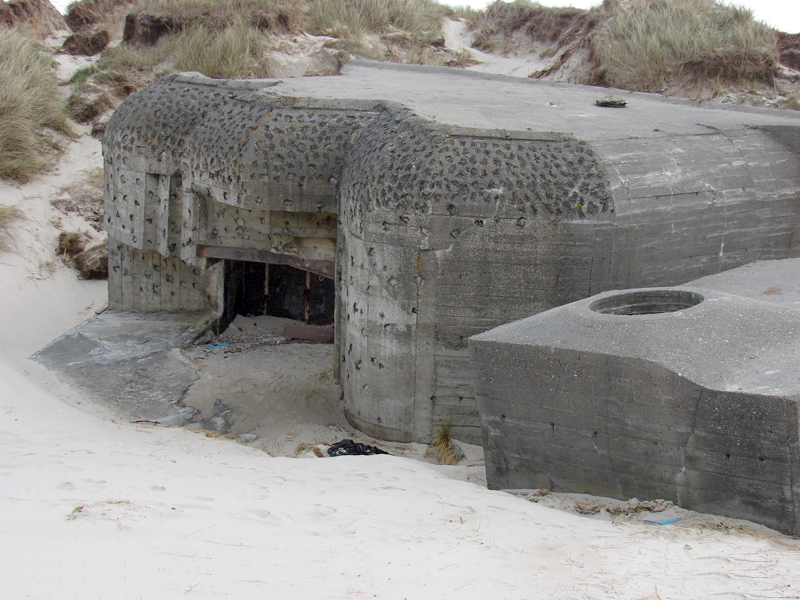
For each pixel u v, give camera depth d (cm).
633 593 312
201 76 967
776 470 425
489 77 1309
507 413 533
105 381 870
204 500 448
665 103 1115
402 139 707
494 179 662
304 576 326
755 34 1464
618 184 672
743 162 765
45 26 1888
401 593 308
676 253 714
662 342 467
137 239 976
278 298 1113
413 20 1864
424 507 462
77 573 313
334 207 802
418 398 714
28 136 1399
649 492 486
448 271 677
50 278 1248
